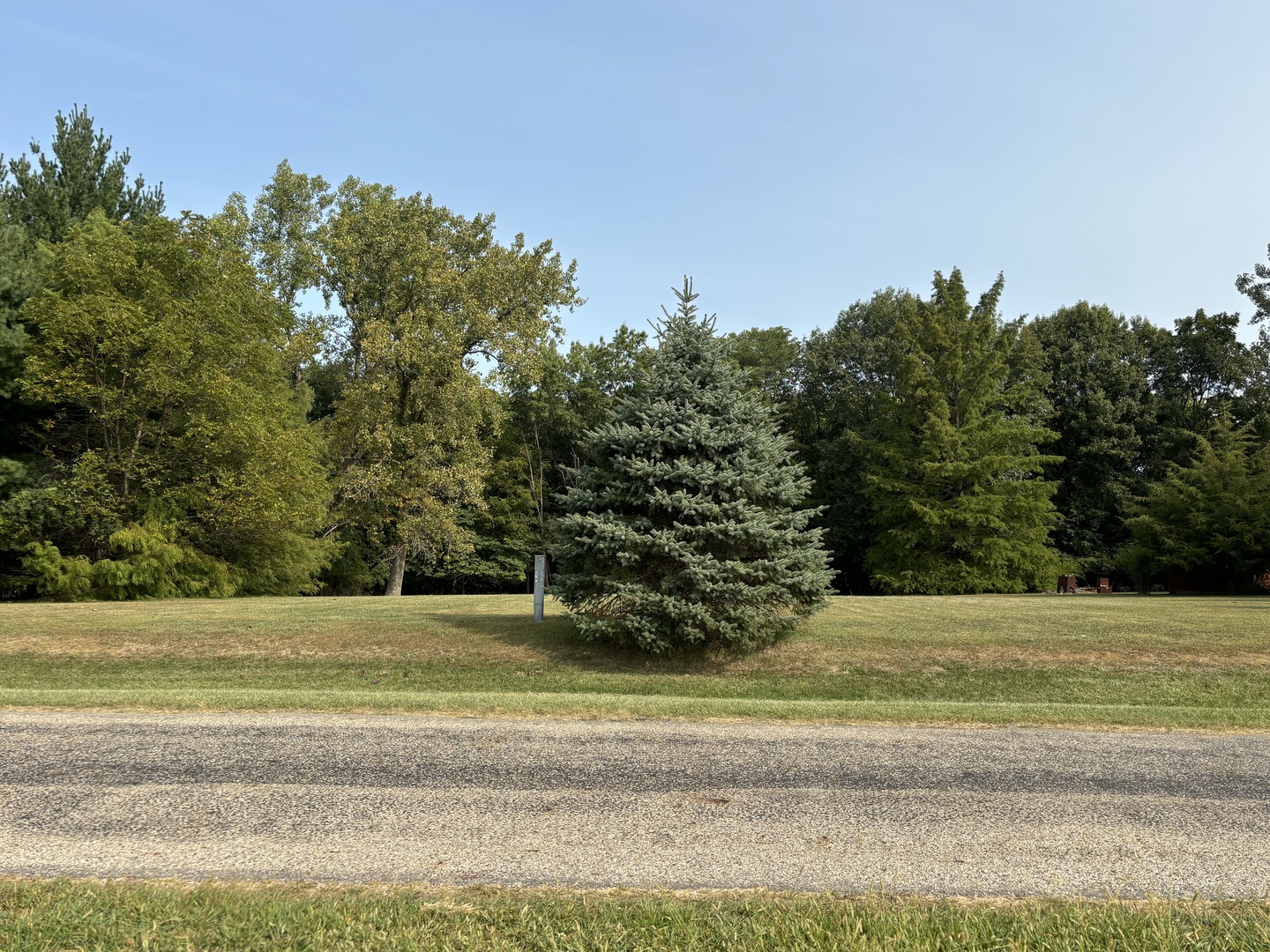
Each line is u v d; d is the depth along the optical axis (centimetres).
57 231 3047
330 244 3309
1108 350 4319
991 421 3378
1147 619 1642
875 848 523
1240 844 532
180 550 2502
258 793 616
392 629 1557
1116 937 405
